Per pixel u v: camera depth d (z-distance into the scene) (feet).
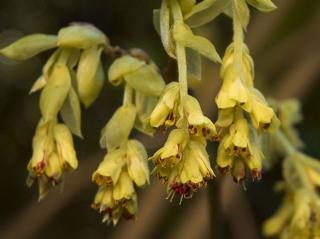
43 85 0.75
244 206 1.24
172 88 0.66
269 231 0.89
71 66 0.76
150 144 1.12
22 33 1.44
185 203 1.28
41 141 0.73
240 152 0.66
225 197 1.14
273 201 1.31
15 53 0.75
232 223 1.24
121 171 0.71
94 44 0.75
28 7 1.43
